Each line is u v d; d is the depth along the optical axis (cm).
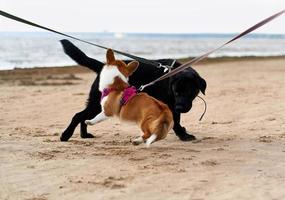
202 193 609
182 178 671
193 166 736
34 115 1319
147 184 642
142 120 798
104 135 1019
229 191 618
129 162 754
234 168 730
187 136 947
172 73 841
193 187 632
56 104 1536
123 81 853
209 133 1045
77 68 3416
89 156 793
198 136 1006
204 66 3847
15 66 3775
